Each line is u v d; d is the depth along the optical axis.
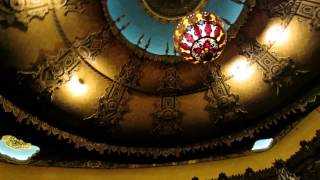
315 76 8.76
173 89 10.19
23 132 8.65
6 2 8.07
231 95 9.76
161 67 10.31
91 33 9.60
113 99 9.83
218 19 7.20
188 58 7.22
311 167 7.68
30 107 8.66
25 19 8.43
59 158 9.05
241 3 9.50
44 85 8.92
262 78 9.48
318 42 8.78
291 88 9.05
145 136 9.86
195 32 7.00
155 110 10.05
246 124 9.43
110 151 9.49
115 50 9.98
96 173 9.24
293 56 9.11
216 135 9.66
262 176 8.17
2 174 8.20
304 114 8.70
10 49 8.34
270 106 9.23
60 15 9.00
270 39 9.41
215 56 7.09
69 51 9.34
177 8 10.30
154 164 9.53
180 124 9.94
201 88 10.09
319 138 7.74
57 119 9.07
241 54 9.80
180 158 9.62
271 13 9.26
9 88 8.34
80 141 9.25
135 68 10.16
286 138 8.62
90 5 9.34
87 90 9.55
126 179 9.20
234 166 8.91
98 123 9.59
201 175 9.04
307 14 8.84
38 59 8.84
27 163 8.69
